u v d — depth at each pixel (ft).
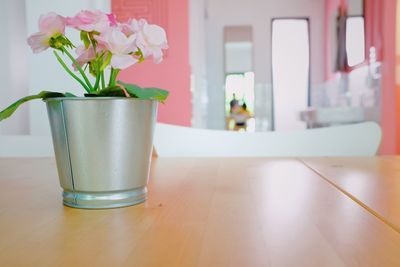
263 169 2.63
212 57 17.30
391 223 1.28
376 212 1.43
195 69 12.62
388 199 1.64
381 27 9.13
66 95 1.50
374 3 9.67
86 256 1.01
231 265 0.94
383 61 8.94
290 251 1.03
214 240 1.13
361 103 10.85
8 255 1.02
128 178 1.53
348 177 2.25
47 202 1.65
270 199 1.68
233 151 3.95
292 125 16.97
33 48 1.50
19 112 9.53
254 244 1.09
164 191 1.87
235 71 17.26
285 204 1.58
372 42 9.82
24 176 2.39
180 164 2.94
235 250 1.04
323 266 0.93
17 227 1.28
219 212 1.46
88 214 1.44
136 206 1.55
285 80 16.97
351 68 12.01
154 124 1.61
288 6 16.89
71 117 1.45
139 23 1.47
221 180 2.19
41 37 1.48
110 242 1.12
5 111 1.42
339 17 13.75
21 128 9.58
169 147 3.94
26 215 1.44
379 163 2.89
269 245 1.08
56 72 5.77
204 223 1.31
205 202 1.62
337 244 1.08
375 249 1.04
